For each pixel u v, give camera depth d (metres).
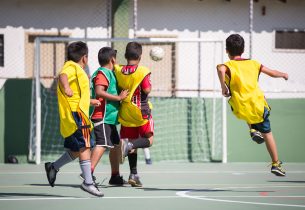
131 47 16.94
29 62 33.00
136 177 17.61
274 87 34.09
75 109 14.50
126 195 15.68
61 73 14.42
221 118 28.38
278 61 34.22
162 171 23.48
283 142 28.53
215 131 28.44
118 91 16.91
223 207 13.48
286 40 34.34
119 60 29.89
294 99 28.55
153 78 33.19
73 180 19.97
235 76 15.55
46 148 27.58
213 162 28.17
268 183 19.28
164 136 28.06
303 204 14.02
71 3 32.78
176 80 33.25
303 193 16.33
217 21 33.53
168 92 33.31
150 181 19.73
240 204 13.98
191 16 33.31
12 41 32.88
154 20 33.00
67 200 14.64
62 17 32.81
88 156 14.77
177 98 28.23
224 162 27.75
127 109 16.80
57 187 17.86
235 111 15.73
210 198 15.09
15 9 32.78
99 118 16.27
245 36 33.72
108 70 16.64
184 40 26.78
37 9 32.84
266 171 23.69
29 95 27.47
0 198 15.12
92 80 16.81
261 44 34.03
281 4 34.16
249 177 21.30
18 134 27.41
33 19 32.88
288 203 14.19
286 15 34.22
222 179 20.55
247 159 28.36
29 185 18.45
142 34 32.88
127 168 24.77
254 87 15.59
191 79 33.31
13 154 27.39
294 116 28.56
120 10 31.39
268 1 33.97
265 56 34.09
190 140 28.28
